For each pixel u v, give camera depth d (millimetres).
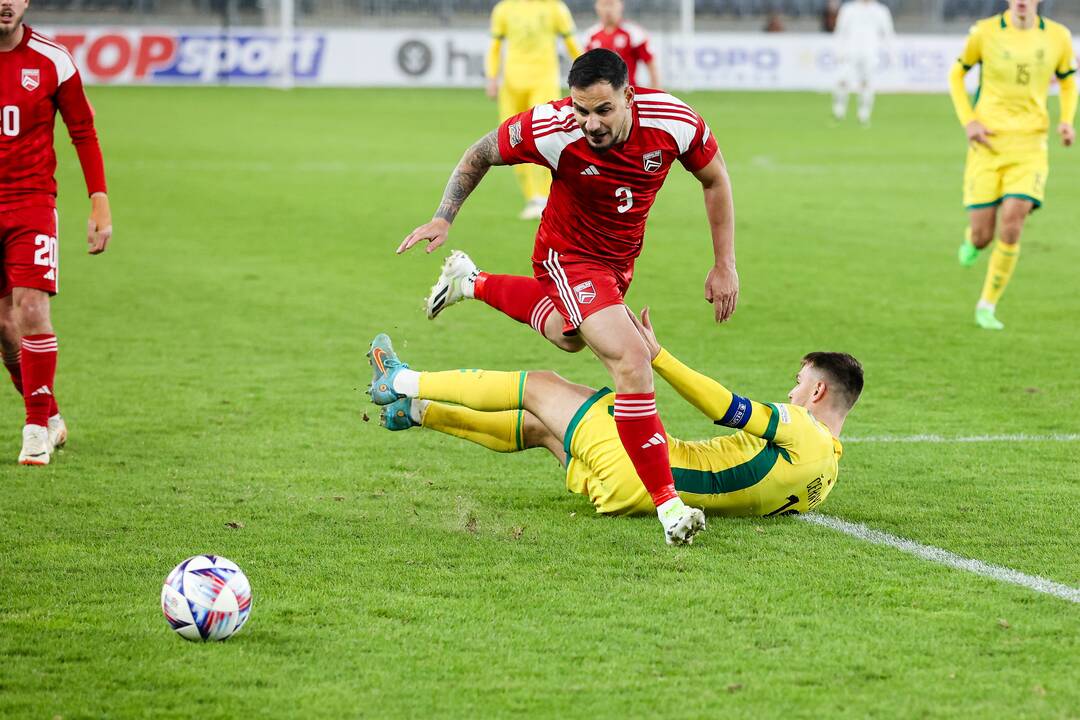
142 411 19484
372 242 36406
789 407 14266
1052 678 10273
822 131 69812
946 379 22188
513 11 41906
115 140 59906
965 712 9688
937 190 48906
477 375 14711
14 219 16406
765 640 10977
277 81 92312
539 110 13492
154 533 13727
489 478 16203
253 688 10000
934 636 11094
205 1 95812
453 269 15680
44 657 10508
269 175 50250
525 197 42281
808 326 26656
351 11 99188
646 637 11023
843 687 10102
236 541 13492
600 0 42875
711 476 14180
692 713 9656
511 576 12484
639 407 13430
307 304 28266
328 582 12281
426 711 9664
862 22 73125
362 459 17000
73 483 15672
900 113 80500
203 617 10680
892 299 29578
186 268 32312
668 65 94938
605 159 13305
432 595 11969
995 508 15039
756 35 95625
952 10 103125
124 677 10156
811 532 14031
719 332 26047
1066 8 102312
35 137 16562
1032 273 33000
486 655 10633
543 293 14992
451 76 94188
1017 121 25969
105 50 89000
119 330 25500
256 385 21281
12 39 16391
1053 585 12422
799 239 38094
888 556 13234
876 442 18156
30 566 12625
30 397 16562
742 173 53219
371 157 56250
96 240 17297
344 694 9914
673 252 35781
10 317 17578
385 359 15156
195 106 76500
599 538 13688
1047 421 19422
